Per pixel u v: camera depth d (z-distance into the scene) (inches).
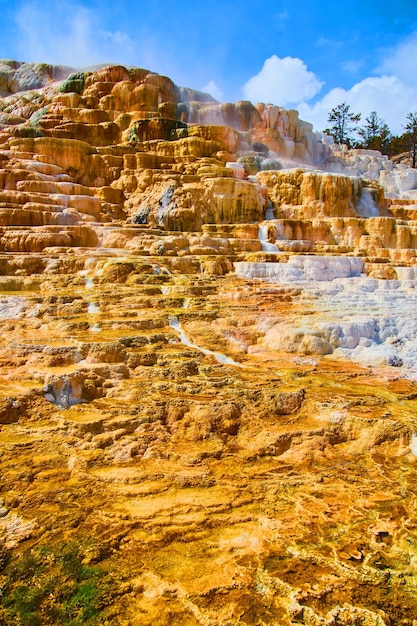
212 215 508.1
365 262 419.2
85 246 418.3
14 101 802.2
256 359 254.7
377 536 142.9
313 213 545.3
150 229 436.5
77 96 715.4
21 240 382.0
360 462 183.8
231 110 815.7
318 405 205.6
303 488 165.8
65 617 117.0
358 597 123.0
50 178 502.9
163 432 189.3
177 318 278.5
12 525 140.9
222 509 152.6
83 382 204.4
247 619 116.8
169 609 119.0
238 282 347.6
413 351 276.7
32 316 267.4
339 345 278.1
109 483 161.3
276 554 135.3
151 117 678.5
